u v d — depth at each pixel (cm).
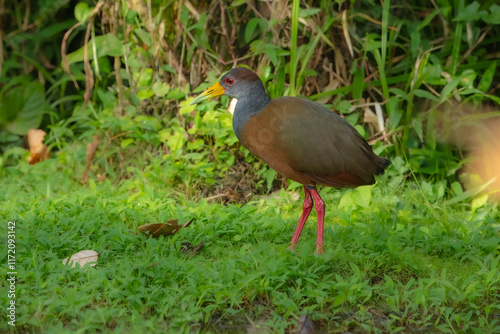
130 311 694
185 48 1180
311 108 832
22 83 1421
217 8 1165
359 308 732
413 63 1168
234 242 889
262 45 1102
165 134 1152
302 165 820
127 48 1202
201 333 672
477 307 731
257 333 675
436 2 1213
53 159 1223
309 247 824
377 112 1117
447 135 1158
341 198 1049
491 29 1223
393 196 1059
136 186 1102
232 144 1116
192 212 955
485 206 1055
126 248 828
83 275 763
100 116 1241
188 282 745
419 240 895
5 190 1134
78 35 1495
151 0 1167
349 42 1099
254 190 1134
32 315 686
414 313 722
